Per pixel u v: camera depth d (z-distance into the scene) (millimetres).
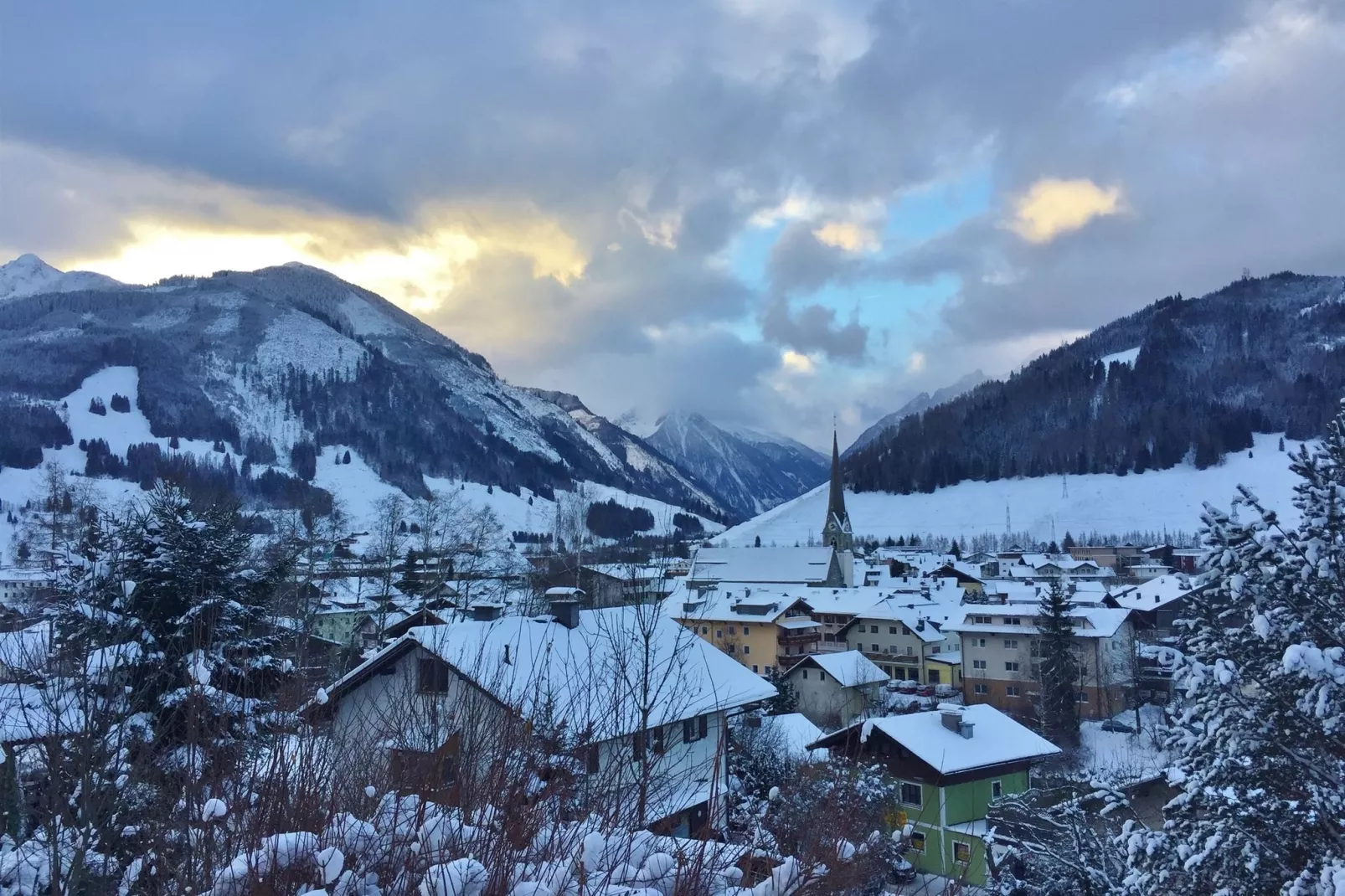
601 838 5223
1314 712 8336
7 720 6559
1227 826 9141
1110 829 15469
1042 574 101250
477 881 4523
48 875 5820
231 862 4559
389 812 5551
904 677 63750
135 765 6070
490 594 45156
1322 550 8555
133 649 7344
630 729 8156
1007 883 14836
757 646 67062
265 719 7027
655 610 11898
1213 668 9180
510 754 5898
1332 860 8203
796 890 5383
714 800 6832
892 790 19625
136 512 12766
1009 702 56812
